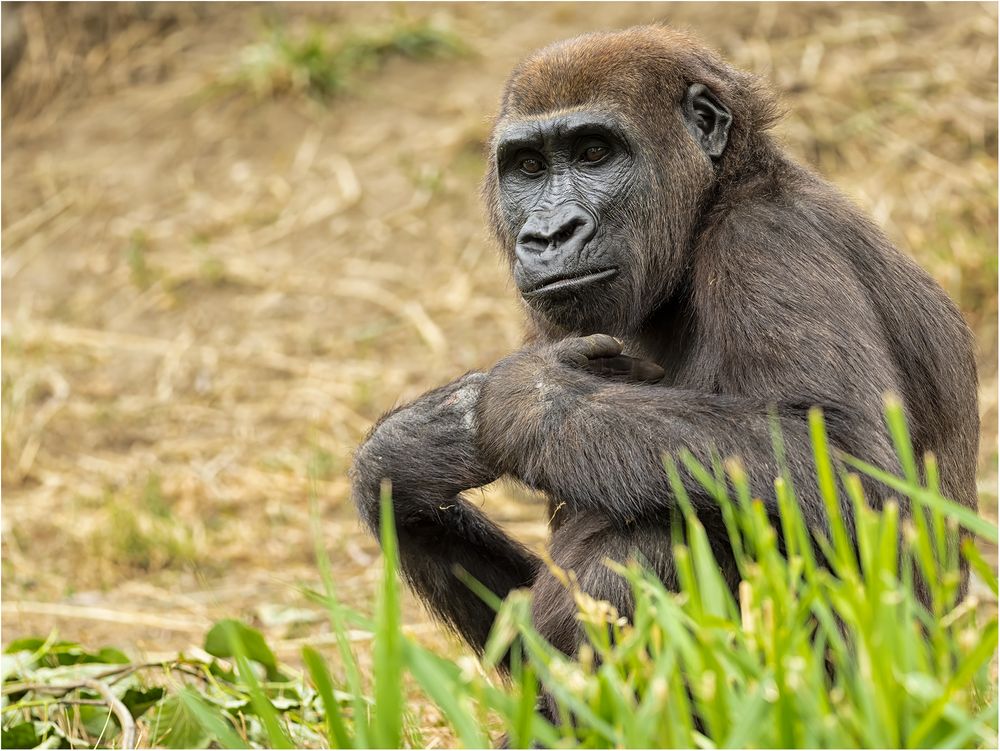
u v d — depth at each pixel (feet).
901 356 46.44
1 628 70.85
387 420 47.01
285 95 125.70
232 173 119.96
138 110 127.85
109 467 91.81
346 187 115.65
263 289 108.78
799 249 44.39
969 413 49.34
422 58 127.34
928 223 103.24
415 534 51.65
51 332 106.93
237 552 80.48
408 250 110.32
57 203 119.75
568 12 129.08
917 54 116.78
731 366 43.83
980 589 68.54
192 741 49.85
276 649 66.44
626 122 48.26
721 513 41.73
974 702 31.48
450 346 100.99
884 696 27.68
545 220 48.03
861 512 30.63
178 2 136.05
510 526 81.71
